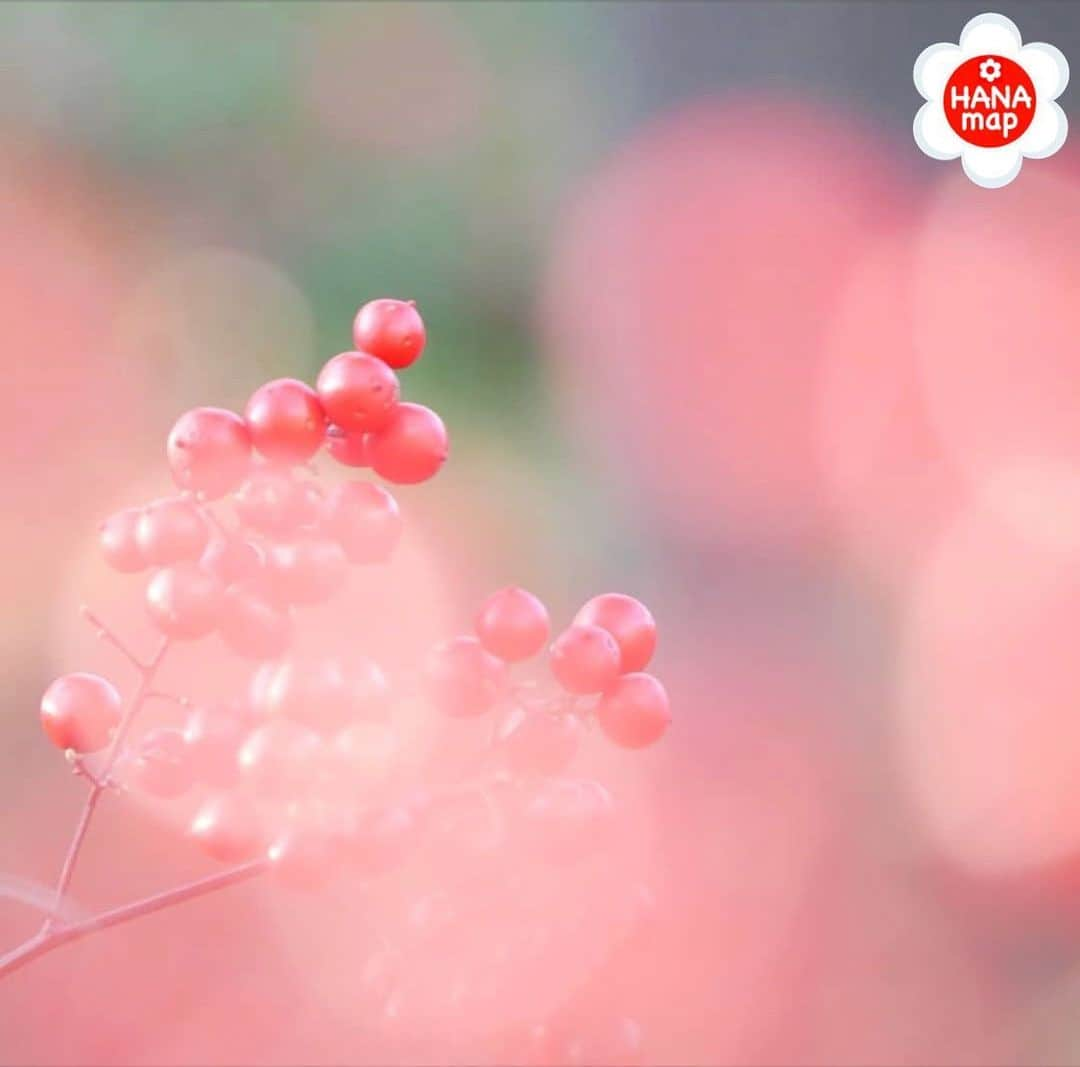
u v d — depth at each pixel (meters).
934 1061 0.69
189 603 0.39
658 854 0.77
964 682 0.83
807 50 0.85
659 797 0.82
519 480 1.87
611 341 0.95
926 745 0.84
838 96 0.85
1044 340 0.81
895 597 0.85
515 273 3.22
